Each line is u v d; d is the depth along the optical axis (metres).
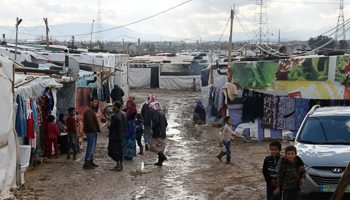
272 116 16.44
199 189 8.73
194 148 14.88
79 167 10.90
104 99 19.91
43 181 9.23
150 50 169.12
